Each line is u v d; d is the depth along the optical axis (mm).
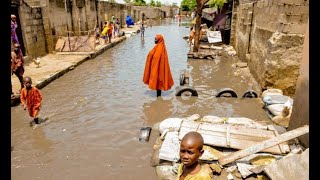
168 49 18859
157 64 8141
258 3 11359
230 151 4852
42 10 14414
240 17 16016
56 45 15820
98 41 19656
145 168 4762
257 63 10203
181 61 14742
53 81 10438
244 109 7535
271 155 4578
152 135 5957
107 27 20078
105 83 10258
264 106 7453
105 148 5457
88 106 7812
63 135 6020
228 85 10078
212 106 7812
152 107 7738
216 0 23391
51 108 7629
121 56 16297
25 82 6090
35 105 6367
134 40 24906
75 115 7145
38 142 5695
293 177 3680
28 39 12773
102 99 8430
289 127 5598
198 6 15445
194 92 8680
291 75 7969
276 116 6527
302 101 4957
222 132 5199
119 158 5090
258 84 9609
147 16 61406
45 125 6512
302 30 7602
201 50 18000
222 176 4258
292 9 7512
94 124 6586
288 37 7688
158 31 34656
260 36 10172
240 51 15414
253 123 5879
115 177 4531
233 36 18828
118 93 9031
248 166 4355
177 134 5277
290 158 3877
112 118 6953
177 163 4578
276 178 3816
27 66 11984
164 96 8711
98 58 15617
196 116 6586
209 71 12414
